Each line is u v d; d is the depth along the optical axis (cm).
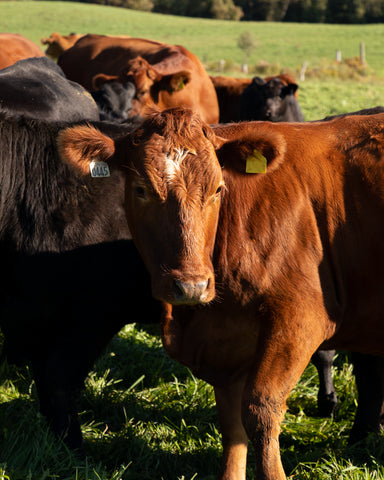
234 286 522
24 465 567
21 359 682
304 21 15988
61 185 636
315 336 513
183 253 462
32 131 645
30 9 11769
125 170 519
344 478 574
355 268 524
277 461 509
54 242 629
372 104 3675
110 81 1558
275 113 1866
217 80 2186
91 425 693
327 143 545
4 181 627
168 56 1733
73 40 3188
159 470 613
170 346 561
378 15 15538
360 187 523
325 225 522
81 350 651
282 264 514
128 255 654
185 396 768
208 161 482
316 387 814
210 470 612
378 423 680
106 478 559
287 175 531
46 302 636
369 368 667
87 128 522
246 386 512
